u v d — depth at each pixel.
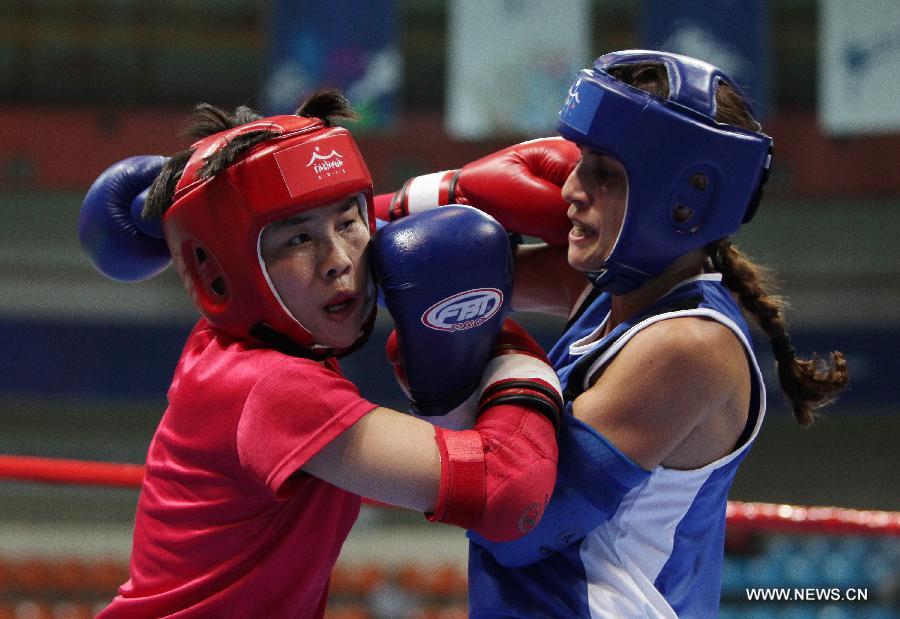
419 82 11.89
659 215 1.57
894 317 10.71
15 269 11.05
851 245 11.02
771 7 11.57
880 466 10.70
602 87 1.56
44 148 11.56
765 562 7.51
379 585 8.19
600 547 1.64
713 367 1.56
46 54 12.08
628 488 1.58
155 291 11.01
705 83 1.56
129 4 12.11
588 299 1.95
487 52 8.64
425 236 1.58
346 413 1.47
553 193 1.86
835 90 8.57
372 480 1.47
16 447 10.64
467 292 1.56
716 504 1.71
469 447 1.48
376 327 10.48
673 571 1.67
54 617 7.84
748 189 1.60
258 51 12.16
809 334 10.74
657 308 1.65
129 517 9.80
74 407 10.91
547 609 1.65
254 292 1.54
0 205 11.33
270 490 1.52
